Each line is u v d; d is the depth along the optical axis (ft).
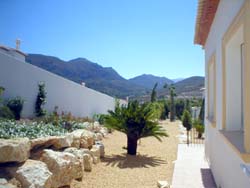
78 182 23.20
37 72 43.34
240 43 17.61
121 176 26.58
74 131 32.65
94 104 76.18
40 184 17.15
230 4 16.78
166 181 24.62
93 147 32.24
